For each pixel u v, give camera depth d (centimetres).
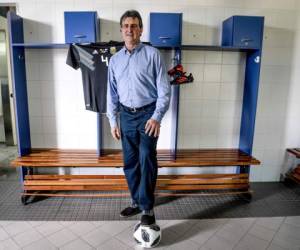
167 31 229
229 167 284
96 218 212
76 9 248
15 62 233
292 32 263
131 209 215
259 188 276
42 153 257
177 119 244
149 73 177
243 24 230
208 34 258
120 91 187
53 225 201
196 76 265
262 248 179
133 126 186
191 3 252
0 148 393
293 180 276
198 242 183
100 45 230
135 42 174
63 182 238
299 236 193
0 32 365
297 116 281
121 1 247
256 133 281
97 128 249
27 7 246
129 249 175
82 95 264
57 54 255
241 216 219
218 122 276
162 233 193
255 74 244
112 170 276
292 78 272
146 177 184
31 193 240
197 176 248
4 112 391
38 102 263
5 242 180
